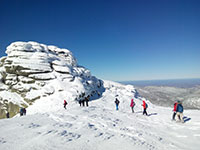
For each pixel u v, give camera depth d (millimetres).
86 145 4812
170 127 9703
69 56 47406
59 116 9438
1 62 37750
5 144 4383
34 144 4391
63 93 28281
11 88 32500
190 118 11539
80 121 8234
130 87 42844
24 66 32375
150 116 14461
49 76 32594
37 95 29094
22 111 18328
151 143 6016
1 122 7473
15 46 35812
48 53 41344
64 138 5102
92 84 40156
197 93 188875
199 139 7066
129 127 8352
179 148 5883
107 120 9312
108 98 33938
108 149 4750
